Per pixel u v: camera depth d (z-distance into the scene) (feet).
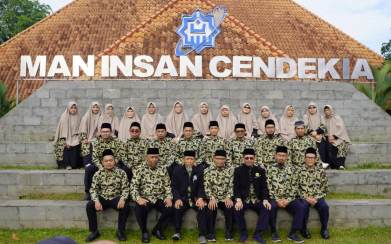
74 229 31.09
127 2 86.22
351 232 31.27
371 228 31.89
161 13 66.39
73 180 36.01
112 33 77.77
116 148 33.63
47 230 30.89
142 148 33.99
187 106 48.11
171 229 31.07
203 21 56.59
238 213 29.37
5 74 70.33
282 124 42.06
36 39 76.84
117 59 48.78
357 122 49.47
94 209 29.30
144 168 30.22
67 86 46.96
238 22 66.39
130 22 81.15
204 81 48.37
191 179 30.45
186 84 48.24
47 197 34.96
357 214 31.99
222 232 30.81
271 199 30.14
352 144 43.62
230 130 40.93
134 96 47.65
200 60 49.78
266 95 48.83
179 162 33.19
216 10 57.31
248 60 49.96
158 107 47.78
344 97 49.57
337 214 31.86
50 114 46.42
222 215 31.12
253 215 31.01
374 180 37.24
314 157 31.07
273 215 29.78
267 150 35.29
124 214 29.60
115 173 30.12
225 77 50.14
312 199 30.40
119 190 30.17
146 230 29.43
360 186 37.11
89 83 47.29
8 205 31.27
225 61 50.19
